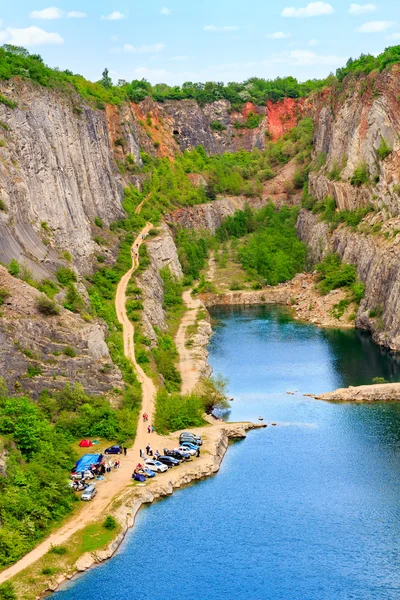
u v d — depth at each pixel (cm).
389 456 13462
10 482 11081
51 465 11806
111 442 13225
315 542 11138
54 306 14288
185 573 10475
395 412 15450
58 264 16475
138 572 10425
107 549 10588
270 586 10244
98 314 17662
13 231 15412
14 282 14125
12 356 13138
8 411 12231
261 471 12988
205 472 12781
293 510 11862
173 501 11988
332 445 13938
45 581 9931
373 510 11856
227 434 14312
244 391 16700
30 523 10612
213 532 11288
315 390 16738
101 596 9994
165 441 13462
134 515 11519
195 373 17100
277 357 19025
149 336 17700
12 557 10194
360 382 17062
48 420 13062
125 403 14250
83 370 14012
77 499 11588
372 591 10175
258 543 11075
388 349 19412
